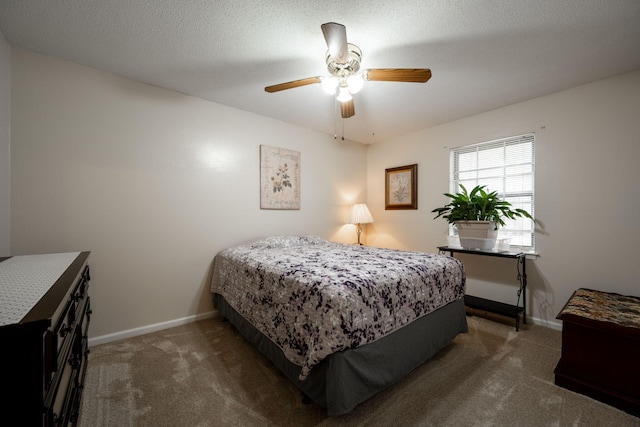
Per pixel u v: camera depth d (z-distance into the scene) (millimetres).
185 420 1349
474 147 3139
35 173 1912
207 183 2719
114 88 2215
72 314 1028
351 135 3889
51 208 1968
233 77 2262
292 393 1562
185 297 2582
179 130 2545
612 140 2197
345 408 1233
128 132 2279
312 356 1270
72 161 2043
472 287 3061
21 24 1614
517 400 1495
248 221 3020
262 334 1836
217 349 2072
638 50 1836
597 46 1796
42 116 1937
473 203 2699
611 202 2203
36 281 1015
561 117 2457
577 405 1452
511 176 2828
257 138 3092
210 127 2738
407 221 3785
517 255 2400
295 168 3436
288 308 1566
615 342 1462
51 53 1931
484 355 1979
